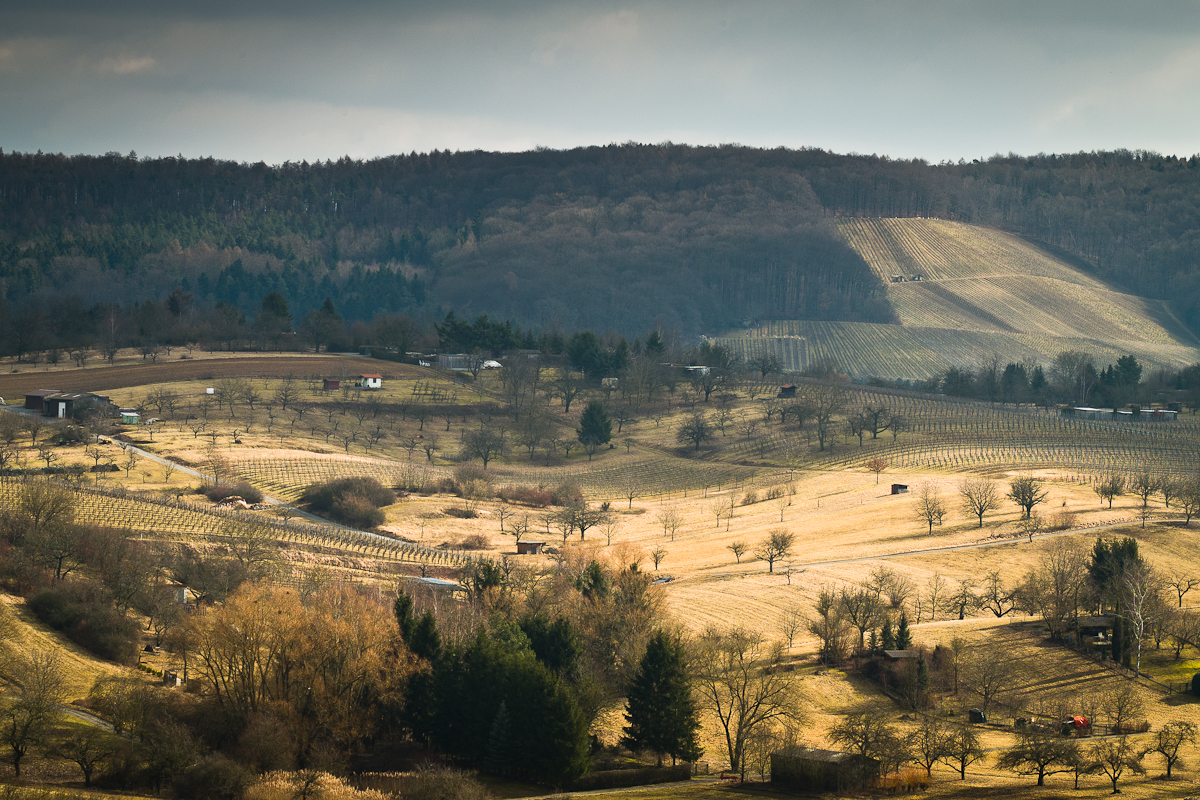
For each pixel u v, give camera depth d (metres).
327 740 112.88
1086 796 100.12
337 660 117.25
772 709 125.12
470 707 116.69
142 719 105.94
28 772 96.69
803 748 110.44
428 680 120.25
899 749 110.31
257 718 106.81
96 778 97.19
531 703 111.62
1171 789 102.75
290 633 116.00
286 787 95.19
